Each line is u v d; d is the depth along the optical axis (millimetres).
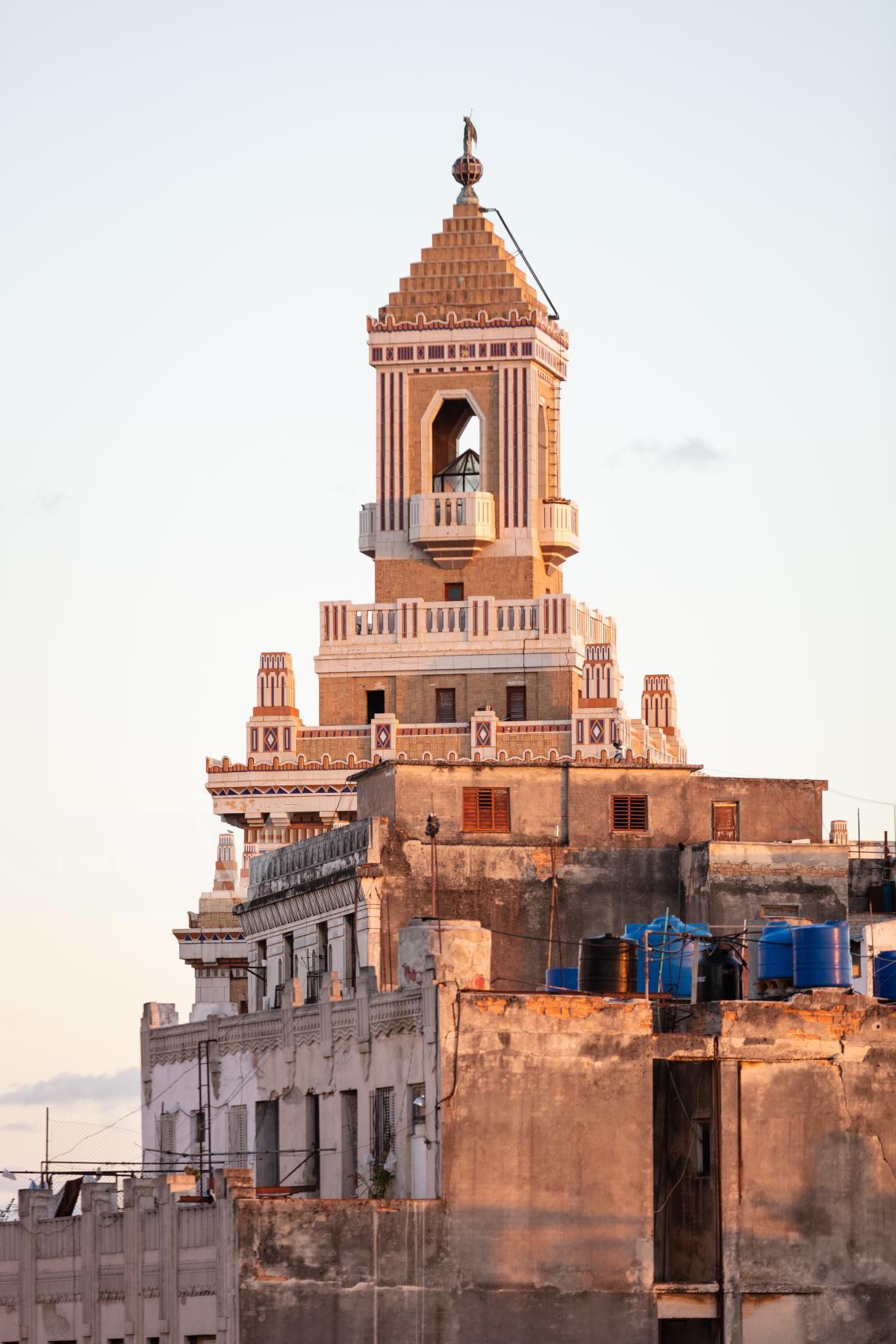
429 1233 117750
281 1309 116312
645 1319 119500
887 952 132250
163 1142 149375
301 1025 134750
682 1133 123438
